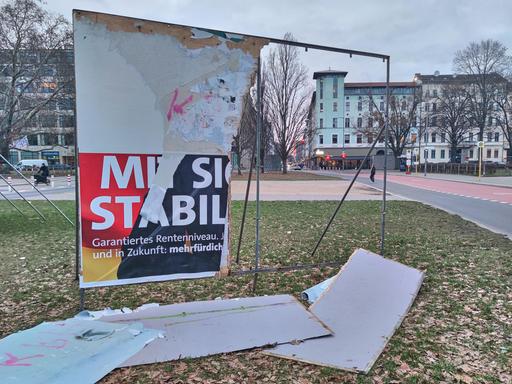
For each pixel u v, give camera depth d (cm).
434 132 7388
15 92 1555
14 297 496
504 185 2712
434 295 485
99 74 386
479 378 303
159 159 414
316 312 417
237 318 393
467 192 2223
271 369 311
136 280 413
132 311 418
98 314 408
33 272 609
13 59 1731
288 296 461
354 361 321
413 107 6656
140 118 404
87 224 393
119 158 399
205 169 435
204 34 424
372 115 6981
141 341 342
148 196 413
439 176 4659
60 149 7262
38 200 1731
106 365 302
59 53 1802
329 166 8081
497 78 5903
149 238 416
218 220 445
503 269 597
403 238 839
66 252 740
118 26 388
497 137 8156
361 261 522
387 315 410
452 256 680
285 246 775
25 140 4003
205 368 310
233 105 443
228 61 438
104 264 401
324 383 293
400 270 511
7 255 718
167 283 546
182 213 428
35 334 348
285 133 4362
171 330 366
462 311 435
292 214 1246
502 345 357
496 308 444
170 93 414
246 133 3759
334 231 933
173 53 412
